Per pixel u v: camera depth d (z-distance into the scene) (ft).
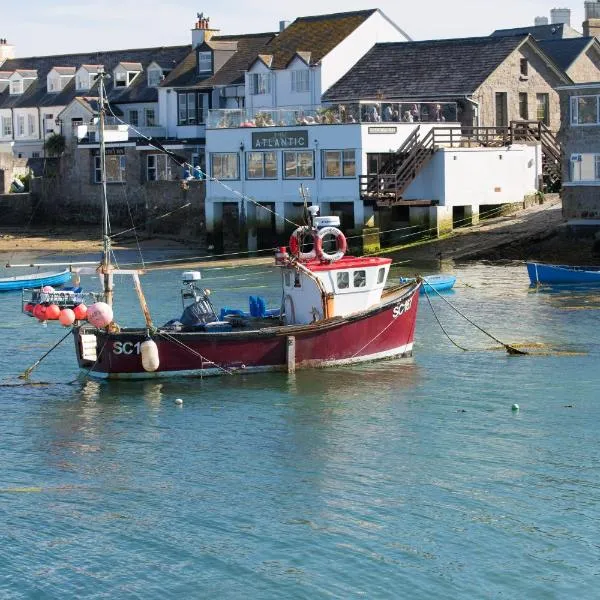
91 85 405.80
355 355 158.92
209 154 291.58
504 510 109.29
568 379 151.33
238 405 141.28
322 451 124.98
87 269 168.04
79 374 155.02
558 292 215.31
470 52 310.24
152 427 133.69
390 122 271.90
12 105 424.87
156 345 149.89
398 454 123.85
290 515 108.99
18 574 99.09
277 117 281.13
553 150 301.02
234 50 368.48
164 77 382.01
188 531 106.22
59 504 112.06
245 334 152.15
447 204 272.92
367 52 328.08
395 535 104.73
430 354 165.89
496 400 142.31
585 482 115.55
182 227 320.29
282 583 97.09
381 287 160.35
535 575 97.86
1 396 146.61
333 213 281.95
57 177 362.74
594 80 337.31
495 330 181.47
